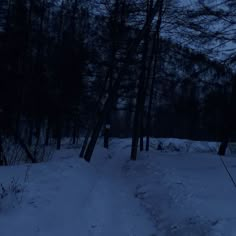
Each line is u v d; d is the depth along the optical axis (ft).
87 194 27.14
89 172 39.09
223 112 50.60
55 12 85.25
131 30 63.00
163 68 69.56
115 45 67.87
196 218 20.20
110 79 70.85
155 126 149.89
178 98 52.03
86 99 77.71
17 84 56.59
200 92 48.75
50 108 69.97
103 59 71.92
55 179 28.50
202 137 138.82
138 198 29.14
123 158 72.54
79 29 80.28
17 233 17.01
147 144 84.99
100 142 114.21
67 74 73.87
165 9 56.08
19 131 60.64
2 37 56.90
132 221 21.99
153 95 78.84
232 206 22.22
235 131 57.72
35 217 19.39
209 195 25.93
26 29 65.62
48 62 73.92
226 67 43.70
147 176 38.86
